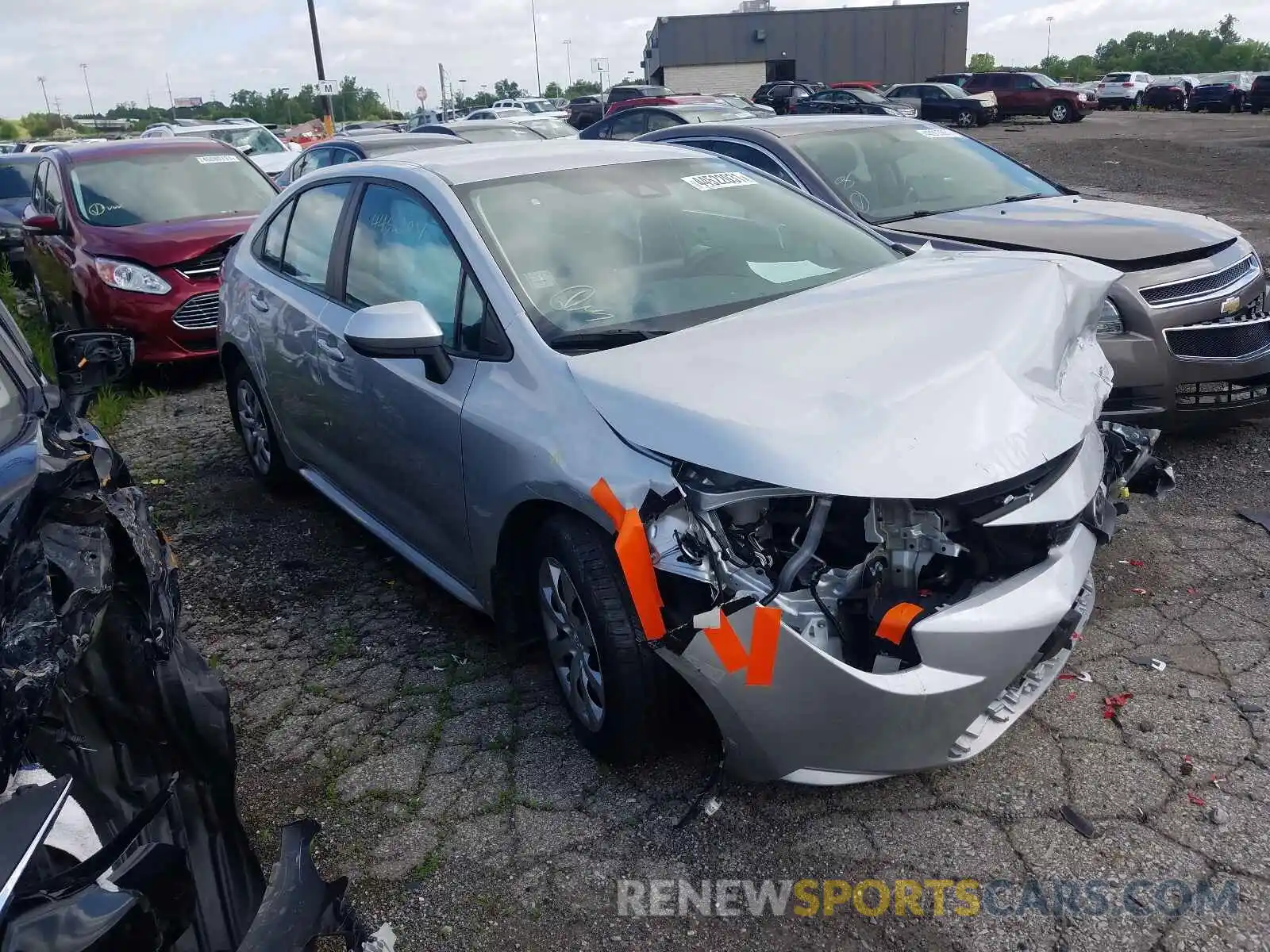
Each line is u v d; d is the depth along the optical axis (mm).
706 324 3209
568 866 2734
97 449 2287
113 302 7520
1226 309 4879
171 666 2125
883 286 3490
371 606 4227
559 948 2488
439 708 3473
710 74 54156
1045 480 2650
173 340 7609
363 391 3875
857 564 2590
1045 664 2879
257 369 4938
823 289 3541
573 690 3152
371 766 3197
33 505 1850
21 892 1437
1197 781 2869
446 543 3619
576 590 2902
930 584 2602
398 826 2930
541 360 3098
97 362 2793
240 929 1968
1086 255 4953
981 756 3027
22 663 1630
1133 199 14328
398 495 3883
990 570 2631
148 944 1540
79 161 8633
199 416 7059
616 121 14078
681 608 2604
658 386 2771
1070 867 2607
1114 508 3088
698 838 2797
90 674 1913
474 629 3984
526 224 3607
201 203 8672
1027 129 32750
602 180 3971
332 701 3566
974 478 2453
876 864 2668
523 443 2986
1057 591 2623
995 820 2781
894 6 52969
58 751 1778
